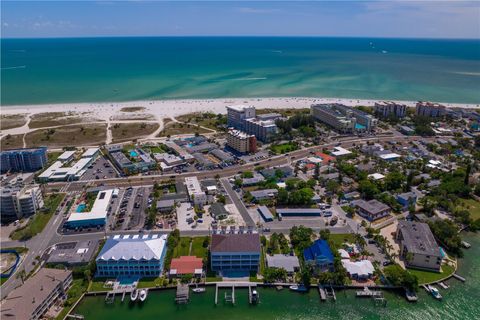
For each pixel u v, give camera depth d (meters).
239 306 175.00
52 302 170.00
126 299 178.12
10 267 199.12
